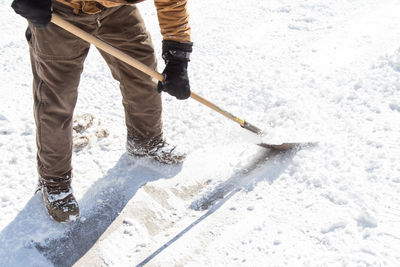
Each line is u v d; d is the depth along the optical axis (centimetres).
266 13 425
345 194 224
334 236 204
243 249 207
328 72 327
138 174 262
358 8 414
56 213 228
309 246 202
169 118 304
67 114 218
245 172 255
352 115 279
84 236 226
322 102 296
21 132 294
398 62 313
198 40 387
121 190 252
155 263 209
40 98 211
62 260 215
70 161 234
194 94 237
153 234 226
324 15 410
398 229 202
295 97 302
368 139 257
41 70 204
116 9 213
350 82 311
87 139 283
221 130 288
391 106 281
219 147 278
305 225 212
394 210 212
